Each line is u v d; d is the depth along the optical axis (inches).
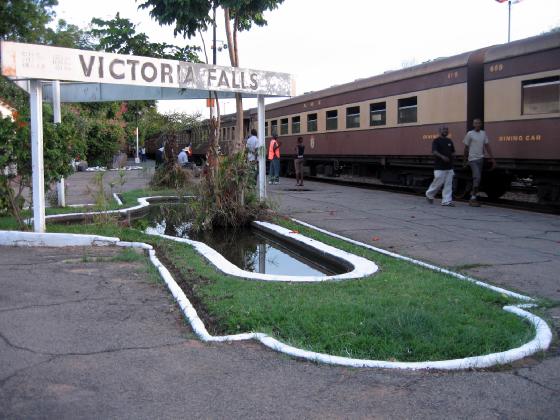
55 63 316.2
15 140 343.6
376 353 171.6
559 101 454.6
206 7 439.8
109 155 1441.9
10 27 872.9
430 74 596.1
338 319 192.9
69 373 155.3
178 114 1017.5
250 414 134.4
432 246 334.3
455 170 588.4
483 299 224.1
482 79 545.3
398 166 685.3
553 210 506.0
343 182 866.8
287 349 170.1
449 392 146.1
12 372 155.3
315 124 851.4
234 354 169.6
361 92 720.3
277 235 383.2
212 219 416.5
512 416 134.3
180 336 185.0
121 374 155.2
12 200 358.6
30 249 323.9
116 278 259.9
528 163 490.9
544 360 167.2
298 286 239.8
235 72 400.8
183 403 139.3
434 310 204.2
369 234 371.6
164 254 314.3
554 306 218.7
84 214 414.3
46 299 224.7
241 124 470.6
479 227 401.4
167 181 665.6
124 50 541.3
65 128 368.2
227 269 272.4
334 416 134.0
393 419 132.7
